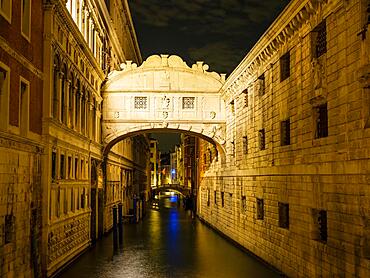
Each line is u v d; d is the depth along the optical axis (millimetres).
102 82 31891
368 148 12492
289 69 19344
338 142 14367
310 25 16594
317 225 16422
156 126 32031
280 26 18906
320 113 16359
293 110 18422
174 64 32562
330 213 14891
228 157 31375
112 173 36656
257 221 23516
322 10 15547
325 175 15305
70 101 22453
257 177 23641
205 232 35500
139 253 25297
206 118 32500
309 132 16734
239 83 27703
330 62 15008
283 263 19406
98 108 30469
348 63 13734
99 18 30438
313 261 16219
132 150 53156
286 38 19062
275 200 20656
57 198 19750
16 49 14844
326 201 15188
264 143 23297
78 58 23625
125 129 31859
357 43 13195
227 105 31844
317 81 15930
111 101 31969
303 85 17344
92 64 27312
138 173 61781
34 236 16828
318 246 15789
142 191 69188
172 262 22594
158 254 24938
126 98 32031
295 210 18078
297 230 17828
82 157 25203
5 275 13969
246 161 26125
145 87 32219
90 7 27031
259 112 23500
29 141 16016
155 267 21328
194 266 21594
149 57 32500
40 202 17594
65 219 20812
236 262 22625
